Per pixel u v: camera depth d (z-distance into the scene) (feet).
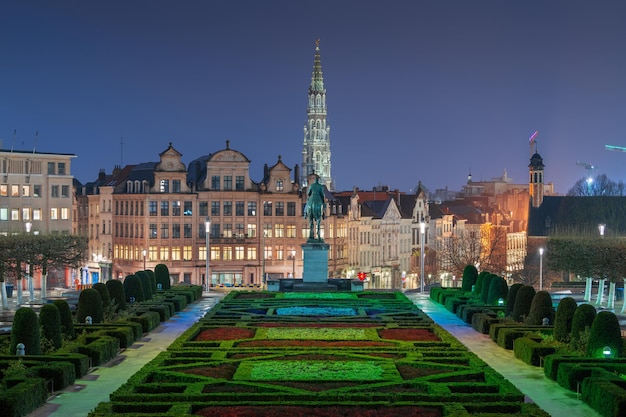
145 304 284.61
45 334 191.21
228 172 541.75
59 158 519.19
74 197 603.26
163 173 527.81
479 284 322.75
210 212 538.88
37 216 511.40
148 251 526.16
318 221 355.97
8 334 204.64
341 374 164.76
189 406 138.62
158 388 153.28
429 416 135.64
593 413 149.48
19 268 350.02
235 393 146.92
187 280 532.73
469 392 153.17
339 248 573.74
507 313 265.34
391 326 234.17
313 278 353.10
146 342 228.22
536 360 192.85
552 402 157.58
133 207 535.60
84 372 179.93
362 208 613.93
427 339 212.43
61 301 206.08
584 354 185.37
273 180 549.95
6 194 500.33
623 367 168.66
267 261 548.31
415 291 417.08
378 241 628.28
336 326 236.22
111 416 132.67
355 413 136.87
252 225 546.26
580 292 424.05
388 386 155.84
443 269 563.48
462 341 232.12
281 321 245.86
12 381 150.92
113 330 215.31
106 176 605.31
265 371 167.22
